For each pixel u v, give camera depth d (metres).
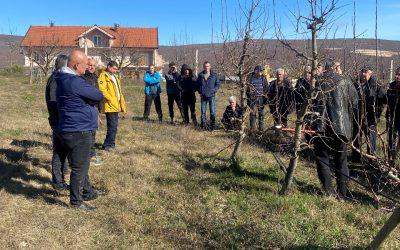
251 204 6.09
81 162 5.68
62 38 49.66
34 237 5.02
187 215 5.73
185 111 12.88
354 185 7.00
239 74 7.62
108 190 6.55
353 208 6.07
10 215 5.52
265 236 5.13
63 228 5.27
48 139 9.69
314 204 6.16
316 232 5.29
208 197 6.32
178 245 4.98
